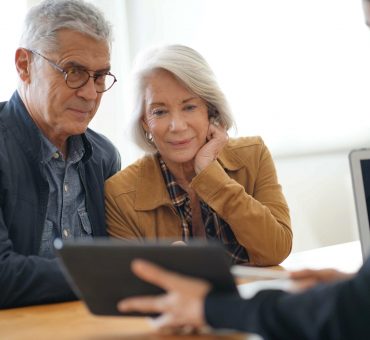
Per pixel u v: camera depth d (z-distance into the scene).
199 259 1.08
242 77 3.41
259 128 3.46
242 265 2.12
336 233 3.66
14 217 1.83
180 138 2.08
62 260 1.17
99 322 1.32
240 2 3.41
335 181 3.66
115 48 3.09
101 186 2.13
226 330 1.08
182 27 3.28
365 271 0.96
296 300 0.99
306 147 3.59
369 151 1.63
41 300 1.61
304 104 3.58
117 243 1.12
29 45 1.90
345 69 3.68
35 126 1.91
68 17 1.84
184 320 1.08
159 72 2.06
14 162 1.86
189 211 2.15
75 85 1.87
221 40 3.37
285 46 3.53
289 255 2.17
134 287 1.16
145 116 2.14
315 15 3.60
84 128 1.94
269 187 2.20
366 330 0.94
